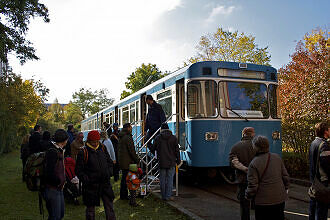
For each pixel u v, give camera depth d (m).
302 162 9.46
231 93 8.10
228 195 7.66
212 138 7.75
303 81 9.55
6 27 17.77
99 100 79.31
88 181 4.54
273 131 8.35
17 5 17.11
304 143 9.44
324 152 4.00
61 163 4.36
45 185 4.30
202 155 7.71
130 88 50.50
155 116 8.51
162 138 6.98
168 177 7.01
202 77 7.98
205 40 24.98
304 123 9.33
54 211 4.27
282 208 3.70
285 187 3.83
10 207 6.99
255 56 23.92
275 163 3.74
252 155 4.69
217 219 5.65
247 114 8.14
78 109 78.06
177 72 9.09
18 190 9.07
